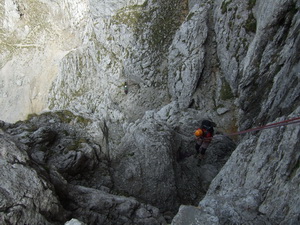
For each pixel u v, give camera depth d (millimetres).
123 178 9594
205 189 10352
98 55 25328
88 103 25406
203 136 10938
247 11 14711
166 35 23016
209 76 17750
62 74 28516
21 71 35062
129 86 23188
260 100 11172
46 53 34625
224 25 16328
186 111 17422
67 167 8406
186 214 4770
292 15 10148
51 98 29359
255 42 11852
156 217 7172
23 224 4191
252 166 6883
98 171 9500
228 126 15312
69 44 33375
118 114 22406
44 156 8266
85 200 6609
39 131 8797
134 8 23516
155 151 10148
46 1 35312
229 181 7457
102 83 24859
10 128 9406
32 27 36438
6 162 4836
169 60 20172
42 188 4875
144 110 21828
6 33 37094
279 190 5562
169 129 11898
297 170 5492
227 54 16078
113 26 24016
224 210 5207
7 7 36406
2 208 4094
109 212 6688
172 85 19750
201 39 17984
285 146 6145
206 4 18859
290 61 8602
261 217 5188
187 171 10969
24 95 33844
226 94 16328
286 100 8016
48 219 4863
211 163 11812
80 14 31438
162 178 9594
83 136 10359
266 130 7172
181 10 23484
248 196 5715
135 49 22969
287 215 5000
